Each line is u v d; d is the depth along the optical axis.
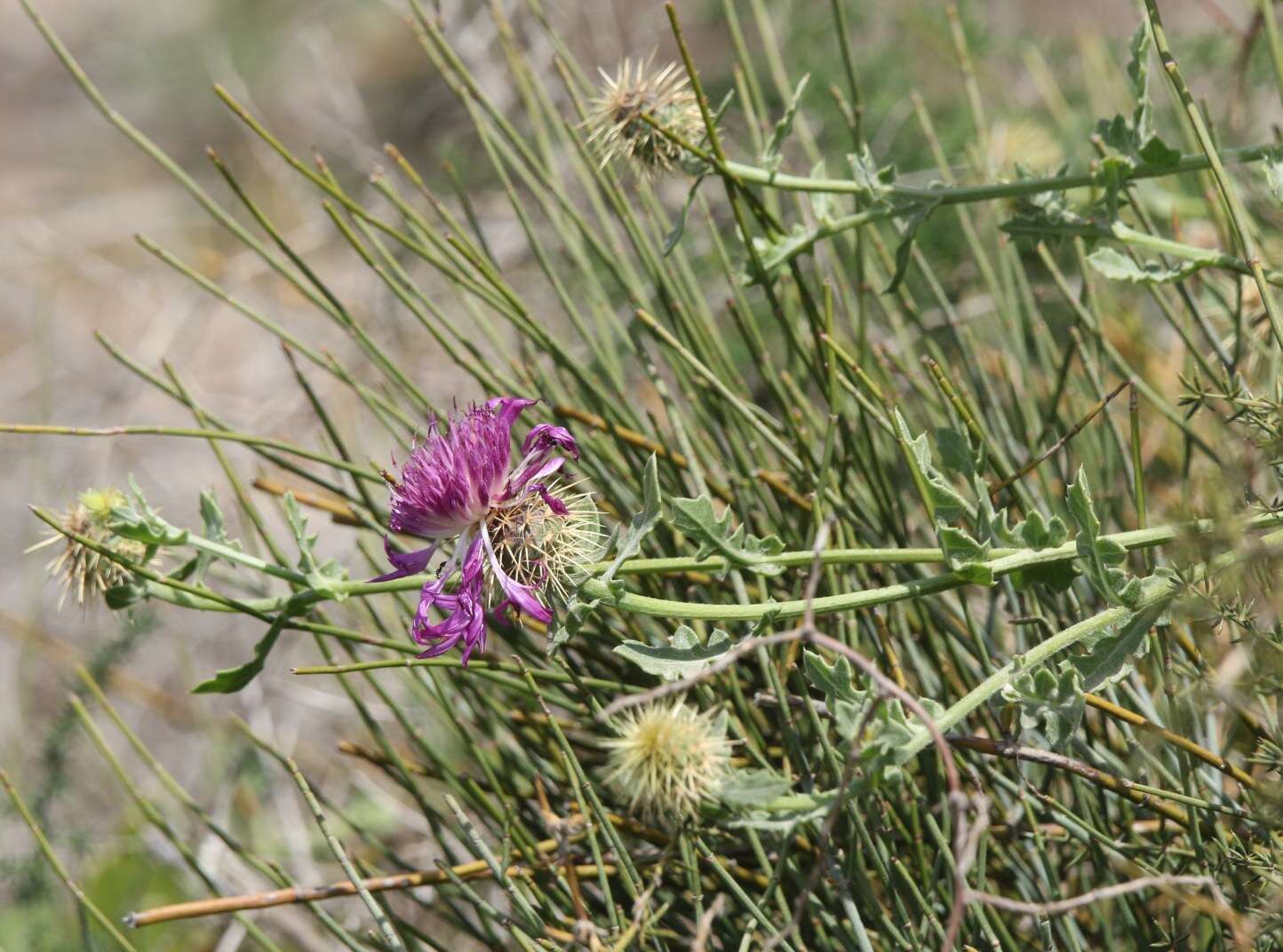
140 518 0.52
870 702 0.48
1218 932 0.51
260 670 0.53
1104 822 0.54
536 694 0.52
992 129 0.86
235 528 0.97
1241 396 0.53
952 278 0.81
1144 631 0.50
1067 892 0.55
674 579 0.59
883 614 0.57
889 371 0.64
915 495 0.62
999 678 0.49
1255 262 0.50
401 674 0.64
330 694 0.82
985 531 0.50
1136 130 0.54
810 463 0.58
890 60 0.95
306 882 0.72
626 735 0.49
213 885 0.58
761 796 0.48
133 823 0.75
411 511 0.52
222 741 0.80
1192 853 0.52
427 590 0.51
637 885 0.51
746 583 0.58
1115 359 0.58
